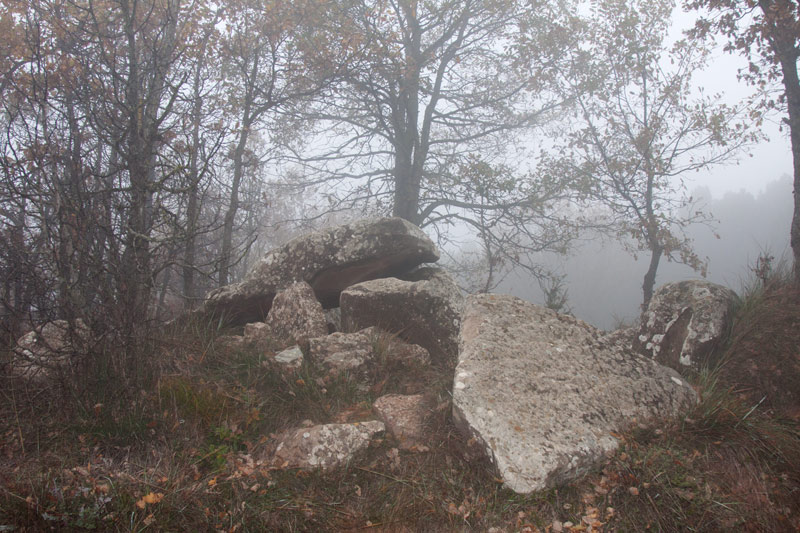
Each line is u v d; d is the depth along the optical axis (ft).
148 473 11.09
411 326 19.52
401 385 16.34
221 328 19.76
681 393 14.24
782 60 25.52
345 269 22.41
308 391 14.88
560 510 10.89
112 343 13.74
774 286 19.75
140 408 12.84
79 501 9.71
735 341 17.22
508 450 11.55
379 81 44.34
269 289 21.94
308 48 36.73
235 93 36.06
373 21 42.65
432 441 12.98
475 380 13.12
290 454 12.27
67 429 12.32
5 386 13.38
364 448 12.63
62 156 15.19
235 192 33.37
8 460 11.23
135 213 14.93
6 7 26.30
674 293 18.98
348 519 10.76
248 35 35.96
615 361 14.79
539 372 13.78
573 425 12.44
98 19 26.61
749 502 11.01
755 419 13.58
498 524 10.62
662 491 11.19
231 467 11.72
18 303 14.14
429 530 10.61
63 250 13.41
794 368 15.60
